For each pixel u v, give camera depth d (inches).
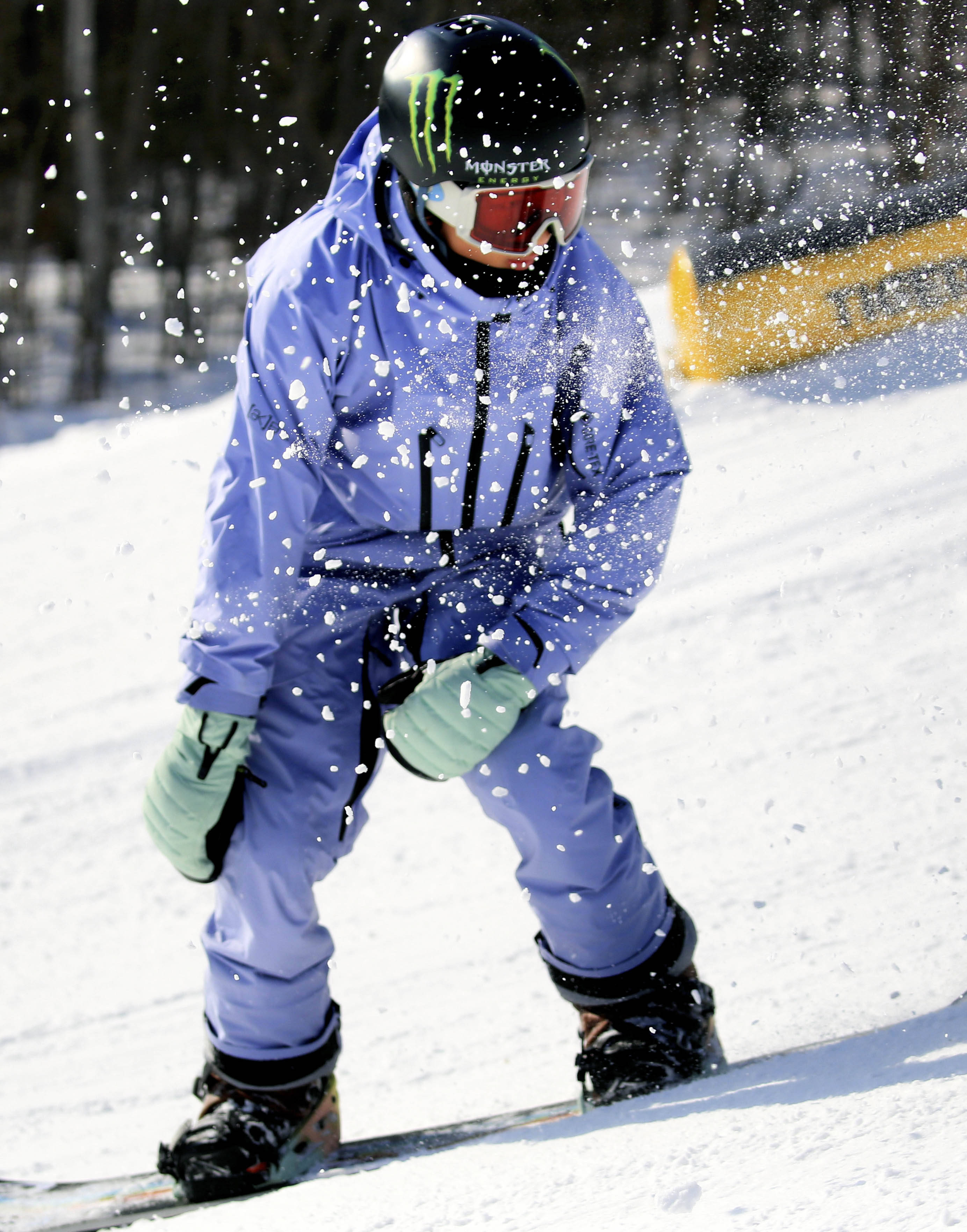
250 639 276.2
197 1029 466.6
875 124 534.9
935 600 677.3
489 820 596.4
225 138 2719.0
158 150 2726.4
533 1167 205.3
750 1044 325.4
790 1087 222.4
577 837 284.5
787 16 565.3
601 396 286.5
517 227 259.9
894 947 372.2
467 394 274.2
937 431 822.5
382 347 269.3
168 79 2746.1
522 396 277.3
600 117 1391.5
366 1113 357.4
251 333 269.6
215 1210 241.8
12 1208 309.9
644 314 291.4
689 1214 156.6
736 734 595.2
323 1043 300.8
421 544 295.3
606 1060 293.7
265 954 287.9
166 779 286.4
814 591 716.7
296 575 283.7
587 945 292.7
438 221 262.4
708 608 731.4
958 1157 149.3
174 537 1128.8
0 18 2765.7
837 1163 159.9
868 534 752.3
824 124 538.9
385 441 278.7
